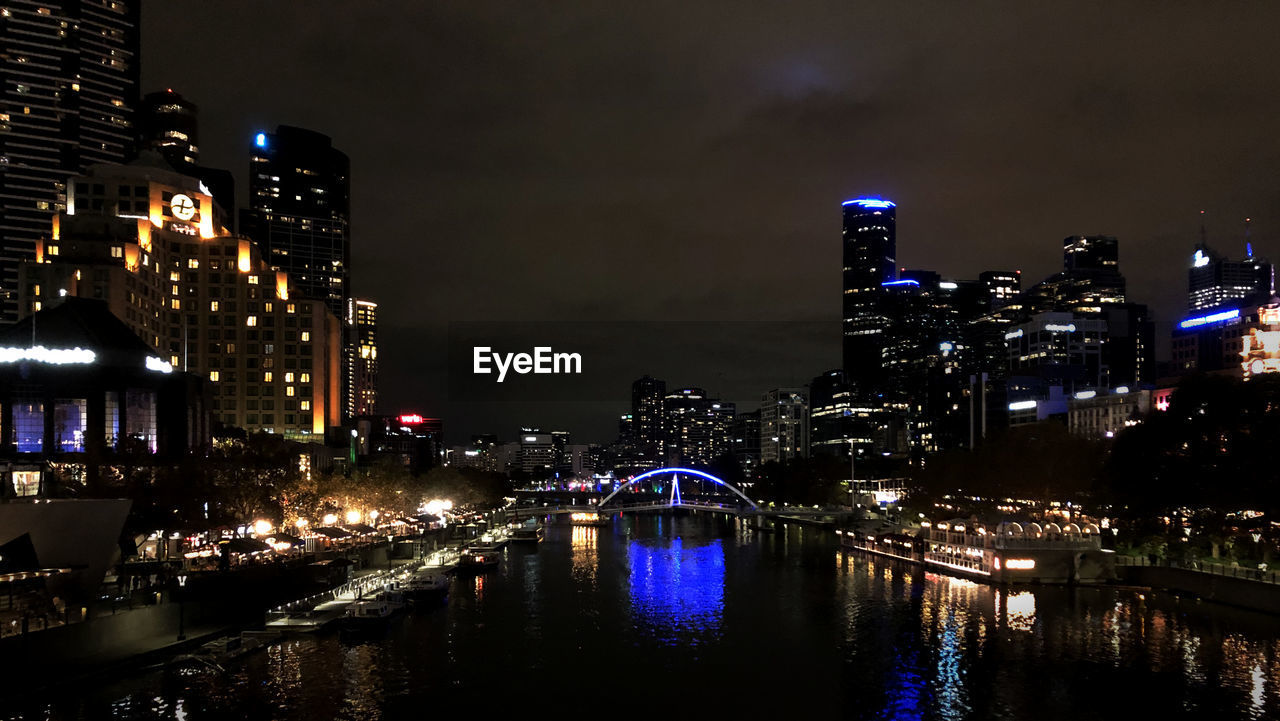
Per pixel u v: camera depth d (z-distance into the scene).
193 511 118.94
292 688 87.81
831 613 128.50
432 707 84.12
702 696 88.50
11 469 113.38
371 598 128.38
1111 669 94.62
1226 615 118.19
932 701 86.56
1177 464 132.12
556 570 183.00
